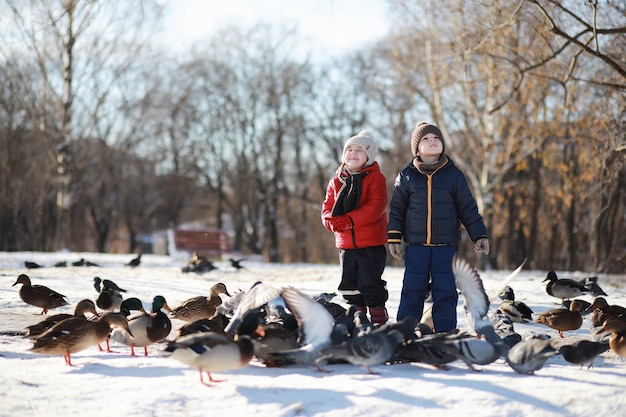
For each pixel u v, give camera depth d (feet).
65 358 26.96
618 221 109.91
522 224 140.26
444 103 129.80
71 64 137.28
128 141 175.01
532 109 107.86
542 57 73.77
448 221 31.65
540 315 36.22
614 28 57.57
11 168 156.46
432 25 110.22
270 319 32.96
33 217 186.91
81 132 154.10
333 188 34.81
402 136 169.99
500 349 24.88
